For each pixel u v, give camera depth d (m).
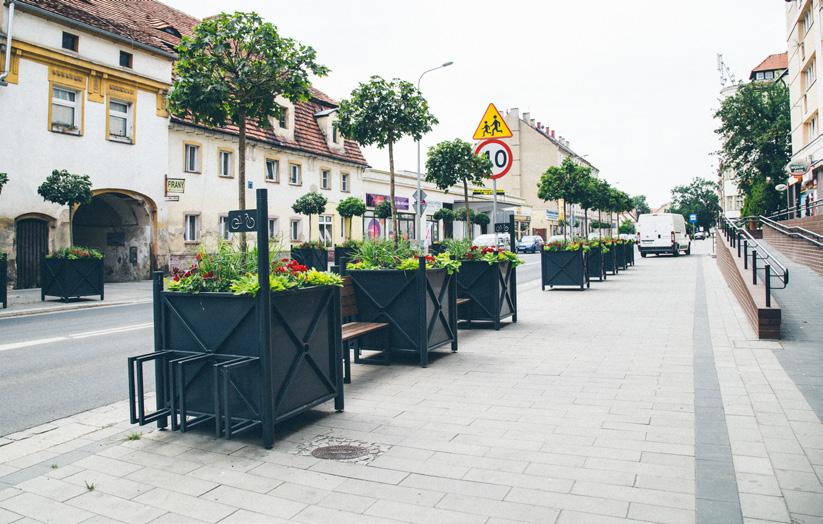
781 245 26.30
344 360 6.62
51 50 21.00
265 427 4.48
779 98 45.78
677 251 39.22
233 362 4.61
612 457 4.14
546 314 11.96
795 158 39.47
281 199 32.78
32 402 6.27
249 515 3.39
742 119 46.50
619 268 25.61
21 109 20.31
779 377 6.24
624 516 3.25
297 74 13.33
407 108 16.00
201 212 27.56
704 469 3.88
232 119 13.83
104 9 25.22
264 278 4.48
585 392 5.91
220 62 12.97
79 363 8.35
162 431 5.01
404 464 4.10
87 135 22.45
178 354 4.98
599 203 35.62
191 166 27.47
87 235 26.47
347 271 7.66
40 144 20.89
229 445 4.59
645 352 7.84
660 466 3.96
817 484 3.61
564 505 3.41
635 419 4.99
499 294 10.10
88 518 3.41
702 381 6.21
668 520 3.20
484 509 3.38
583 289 17.14
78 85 22.11
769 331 8.34
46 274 16.97
